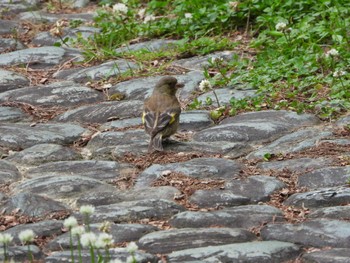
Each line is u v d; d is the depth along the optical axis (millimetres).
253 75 15242
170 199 10758
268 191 10844
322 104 13859
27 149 12586
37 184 11164
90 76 15859
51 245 9500
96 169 11844
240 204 10633
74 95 14859
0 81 15641
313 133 12727
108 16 19469
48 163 12117
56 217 10320
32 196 10703
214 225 9930
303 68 15312
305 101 14211
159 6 19625
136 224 9930
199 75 15664
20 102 14664
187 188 11031
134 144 12703
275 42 16766
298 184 11078
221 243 9430
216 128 13148
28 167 12086
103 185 11266
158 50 17469
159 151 12453
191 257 9055
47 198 10781
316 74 15289
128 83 15352
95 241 7977
